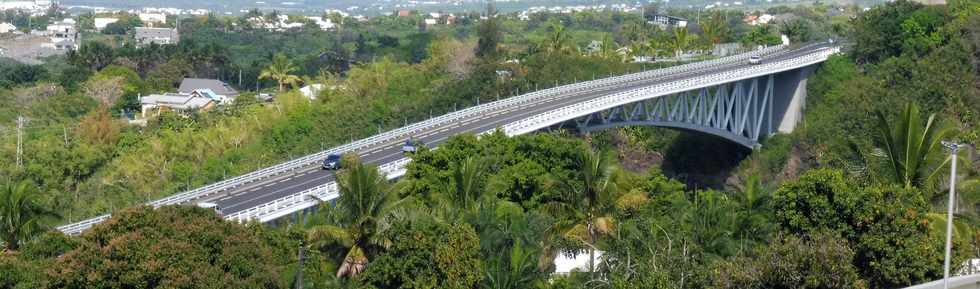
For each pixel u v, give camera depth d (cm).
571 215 6538
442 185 7475
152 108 17988
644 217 6575
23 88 18325
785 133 14125
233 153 13288
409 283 5184
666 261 5275
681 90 12181
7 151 12488
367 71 16950
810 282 4572
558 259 6462
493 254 5706
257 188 8812
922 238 5112
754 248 5644
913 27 14962
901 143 5847
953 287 4416
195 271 4728
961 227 5653
